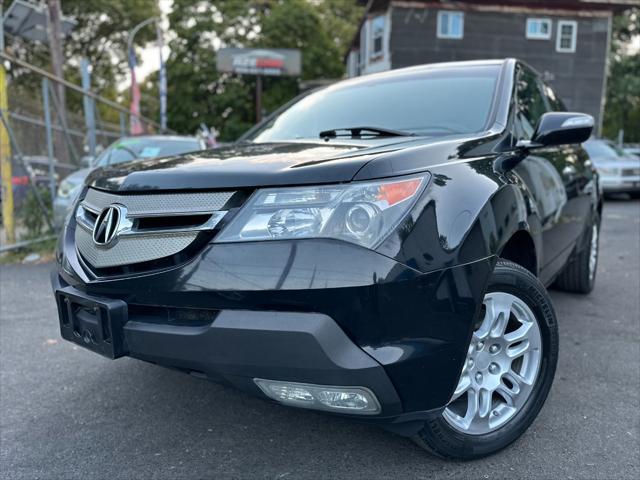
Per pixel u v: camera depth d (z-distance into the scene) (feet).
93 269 7.14
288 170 6.28
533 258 8.78
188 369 6.60
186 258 6.34
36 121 26.89
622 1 86.43
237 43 116.78
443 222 6.26
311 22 116.88
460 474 7.14
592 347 11.54
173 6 114.83
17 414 9.09
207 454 7.82
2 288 17.60
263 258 5.95
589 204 13.42
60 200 22.34
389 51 85.05
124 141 26.84
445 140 7.80
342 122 10.84
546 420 8.50
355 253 5.81
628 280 17.46
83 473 7.41
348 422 8.64
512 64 11.35
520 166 8.93
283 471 7.35
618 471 7.18
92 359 11.46
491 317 7.39
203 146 27.40
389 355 5.82
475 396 7.31
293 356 5.78
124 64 109.70
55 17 47.57
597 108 89.66
